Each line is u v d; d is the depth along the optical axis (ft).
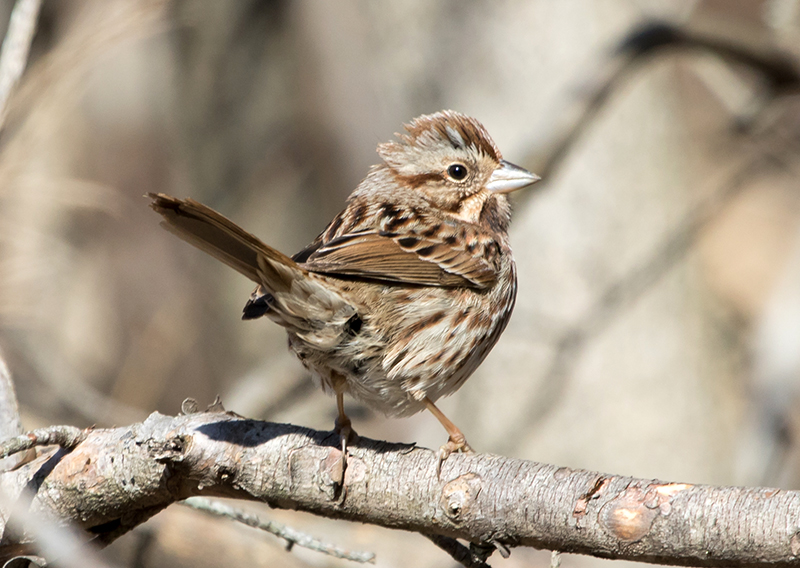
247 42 52.75
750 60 38.01
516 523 18.63
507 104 40.60
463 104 41.52
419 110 43.14
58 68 28.63
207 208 19.54
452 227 26.27
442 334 24.53
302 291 21.79
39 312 34.06
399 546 32.37
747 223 70.74
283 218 52.47
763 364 36.17
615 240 39.29
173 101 51.62
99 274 46.39
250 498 20.58
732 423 41.52
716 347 42.78
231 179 52.65
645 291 39.96
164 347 46.88
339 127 47.60
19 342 35.40
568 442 39.27
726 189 43.70
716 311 44.75
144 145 50.31
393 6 43.68
